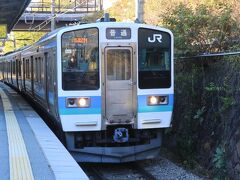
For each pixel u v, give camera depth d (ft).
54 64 34.58
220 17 36.19
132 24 33.60
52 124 42.27
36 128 34.83
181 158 38.37
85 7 143.54
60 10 147.02
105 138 33.78
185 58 39.73
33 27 153.89
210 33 37.06
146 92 33.91
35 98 52.34
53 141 29.17
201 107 37.24
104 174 33.99
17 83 78.69
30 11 148.66
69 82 32.91
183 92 40.88
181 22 38.01
